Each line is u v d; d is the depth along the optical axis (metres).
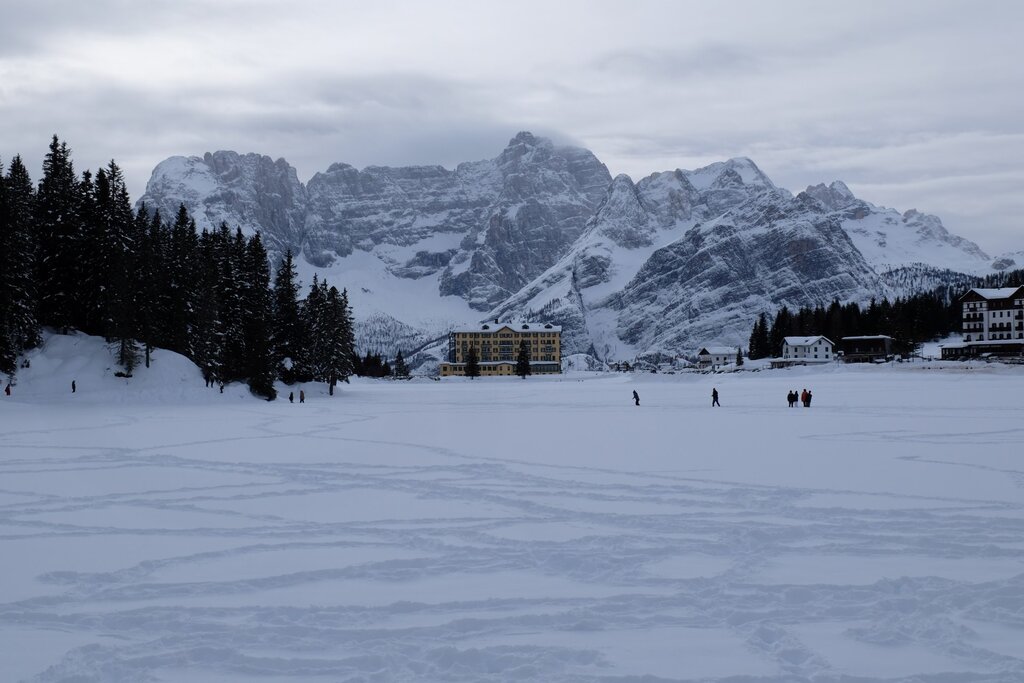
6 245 85.81
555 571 17.91
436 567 18.28
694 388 148.38
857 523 22.30
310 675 12.15
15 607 15.50
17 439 48.69
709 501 26.31
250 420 67.31
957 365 141.62
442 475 33.06
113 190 105.75
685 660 12.63
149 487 30.06
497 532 21.91
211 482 31.34
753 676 11.98
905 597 15.45
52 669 12.23
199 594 16.31
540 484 30.31
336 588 16.66
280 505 26.20
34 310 93.38
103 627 14.41
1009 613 14.59
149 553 19.69
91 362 96.50
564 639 13.59
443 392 150.88
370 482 31.14
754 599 15.66
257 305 116.94
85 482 31.34
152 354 103.00
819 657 12.59
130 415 72.25
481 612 15.01
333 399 119.94
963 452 38.44
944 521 22.42
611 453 40.50
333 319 133.38
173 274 107.81
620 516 23.83
